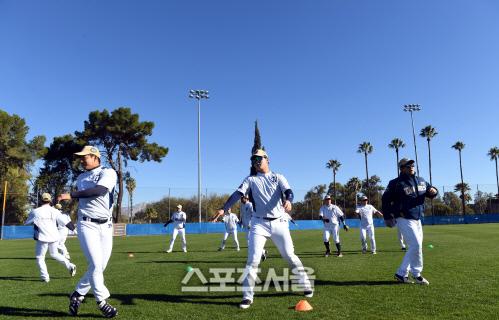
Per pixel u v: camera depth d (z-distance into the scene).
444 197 62.16
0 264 11.43
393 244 16.09
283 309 5.14
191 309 5.27
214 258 11.97
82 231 5.05
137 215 49.22
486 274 7.50
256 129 48.25
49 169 49.84
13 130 46.34
